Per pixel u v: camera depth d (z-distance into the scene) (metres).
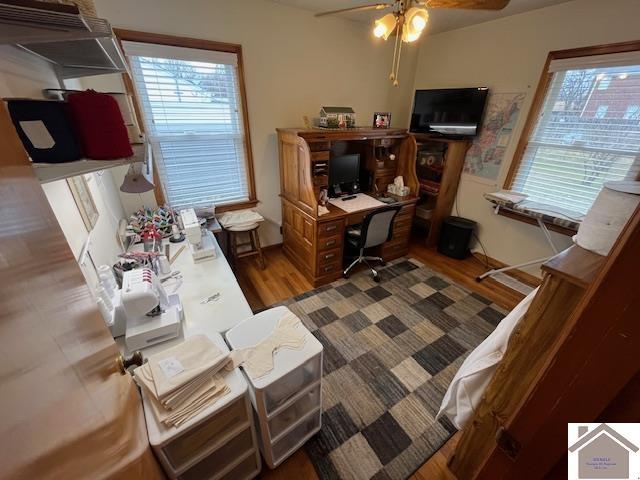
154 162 2.35
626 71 1.97
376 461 1.30
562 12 2.16
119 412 0.61
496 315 2.29
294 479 1.23
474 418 1.03
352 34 2.82
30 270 0.39
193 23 2.08
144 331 1.13
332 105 3.00
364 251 3.10
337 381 1.70
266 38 2.40
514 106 2.60
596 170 2.24
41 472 0.31
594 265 0.70
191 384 0.91
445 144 3.12
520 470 0.58
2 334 0.30
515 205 2.40
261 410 1.03
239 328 1.22
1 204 0.36
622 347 0.37
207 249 1.87
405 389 1.65
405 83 3.43
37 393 0.34
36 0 0.53
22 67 0.86
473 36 2.77
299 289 2.61
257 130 2.69
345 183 2.96
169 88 2.21
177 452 0.90
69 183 1.20
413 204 2.98
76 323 0.51
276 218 3.19
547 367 0.48
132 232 2.07
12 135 0.45
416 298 2.49
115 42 0.91
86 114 0.74
